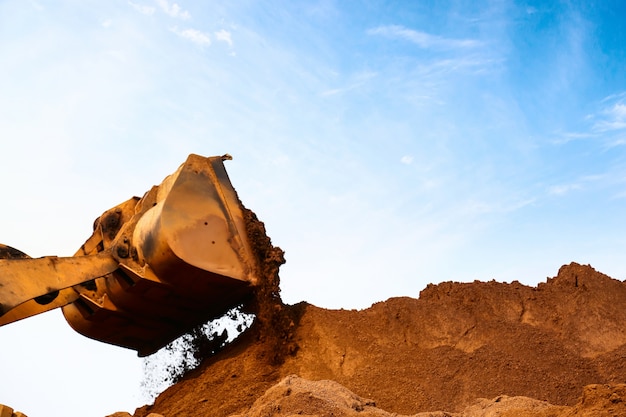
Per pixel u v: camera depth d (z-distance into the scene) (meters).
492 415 8.10
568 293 11.33
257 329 11.26
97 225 12.62
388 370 10.48
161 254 10.82
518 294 11.44
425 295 11.88
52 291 10.52
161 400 11.20
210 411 10.36
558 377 10.22
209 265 10.89
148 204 11.63
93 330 12.24
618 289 11.30
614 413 6.91
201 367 11.48
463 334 10.85
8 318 10.90
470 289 11.51
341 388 8.80
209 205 11.16
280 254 11.50
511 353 10.55
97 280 11.89
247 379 10.70
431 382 10.23
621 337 10.71
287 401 8.07
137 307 11.63
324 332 11.16
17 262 10.45
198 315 11.82
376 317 11.23
